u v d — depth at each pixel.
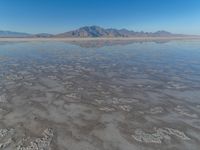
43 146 5.56
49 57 23.42
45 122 7.01
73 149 5.44
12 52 28.50
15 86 11.26
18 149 5.43
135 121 7.16
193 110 8.11
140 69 16.48
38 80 12.70
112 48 36.59
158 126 6.77
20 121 7.07
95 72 15.37
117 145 5.63
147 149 5.46
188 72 15.02
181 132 6.37
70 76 13.95
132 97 9.70
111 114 7.75
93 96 9.82
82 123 6.96
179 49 34.56
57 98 9.46
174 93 10.22
